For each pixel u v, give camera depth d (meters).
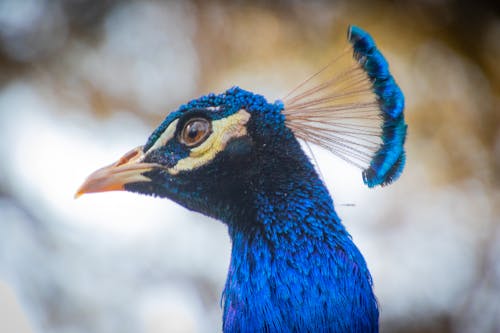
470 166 12.12
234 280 4.60
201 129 5.11
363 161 4.98
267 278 4.44
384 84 5.02
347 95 5.12
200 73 12.22
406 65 12.05
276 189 4.83
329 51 11.77
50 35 12.36
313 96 6.28
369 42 5.10
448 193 12.16
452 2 11.86
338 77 5.15
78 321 11.52
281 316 4.29
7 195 12.05
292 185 4.84
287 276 4.41
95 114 12.47
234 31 12.08
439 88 12.05
